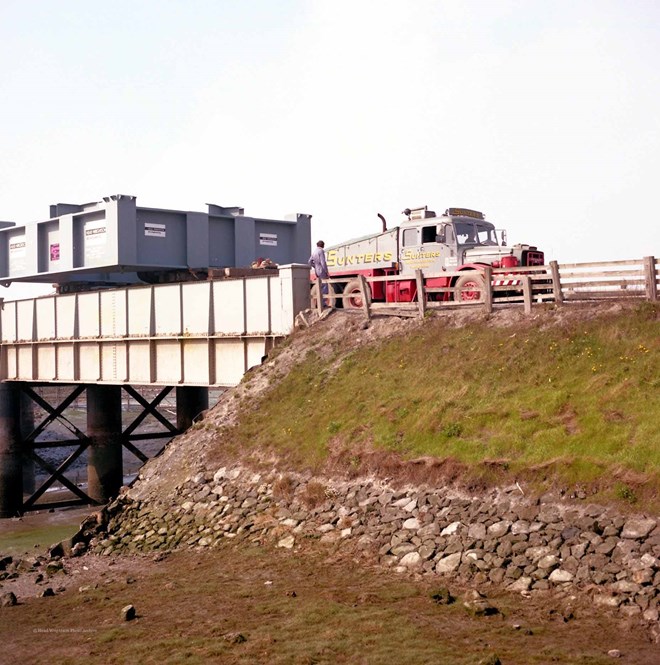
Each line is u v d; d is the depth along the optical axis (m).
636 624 10.66
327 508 16.56
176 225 34.59
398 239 25.27
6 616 13.48
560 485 13.71
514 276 20.52
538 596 11.95
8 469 34.34
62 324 34.12
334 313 24.41
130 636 11.55
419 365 19.81
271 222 38.47
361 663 9.75
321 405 20.25
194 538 17.50
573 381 16.53
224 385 26.34
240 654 10.30
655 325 17.16
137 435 35.59
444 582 13.02
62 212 37.50
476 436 16.09
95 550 18.41
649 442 13.52
